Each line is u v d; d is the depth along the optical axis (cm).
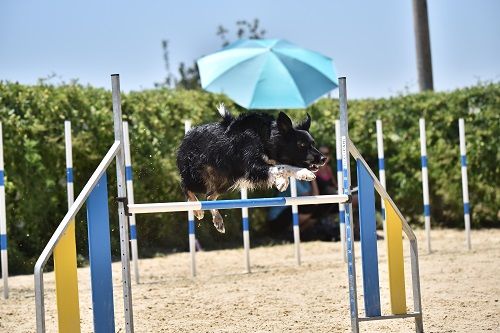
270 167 659
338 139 1088
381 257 1140
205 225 1322
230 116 683
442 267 1019
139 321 749
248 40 1410
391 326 692
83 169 1195
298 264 1106
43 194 1155
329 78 1338
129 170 977
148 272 1099
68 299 548
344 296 843
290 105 1287
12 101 1156
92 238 566
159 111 1298
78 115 1204
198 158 676
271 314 759
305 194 1350
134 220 996
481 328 659
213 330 695
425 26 2000
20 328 742
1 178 932
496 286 859
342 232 1133
